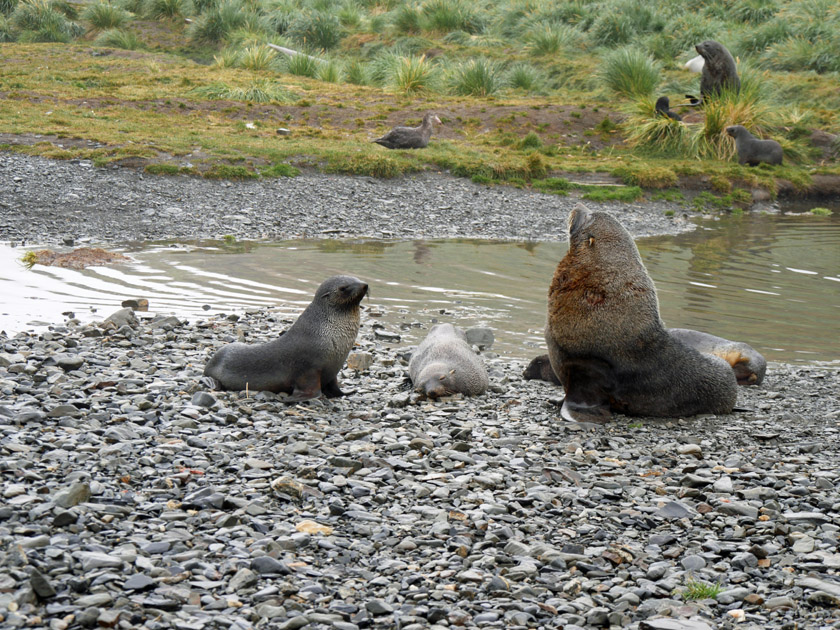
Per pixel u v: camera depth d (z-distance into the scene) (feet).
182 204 57.67
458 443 20.68
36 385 23.31
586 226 25.48
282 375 24.44
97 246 48.21
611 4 132.57
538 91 104.27
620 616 13.01
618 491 18.47
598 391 25.55
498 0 151.43
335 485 17.49
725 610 13.55
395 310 38.22
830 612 13.51
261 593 12.85
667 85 102.37
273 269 44.70
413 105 90.02
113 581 12.66
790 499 18.30
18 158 61.67
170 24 137.49
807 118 89.25
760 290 43.96
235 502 15.94
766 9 126.52
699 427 24.54
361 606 12.89
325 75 104.94
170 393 23.40
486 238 56.54
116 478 16.79
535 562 14.69
